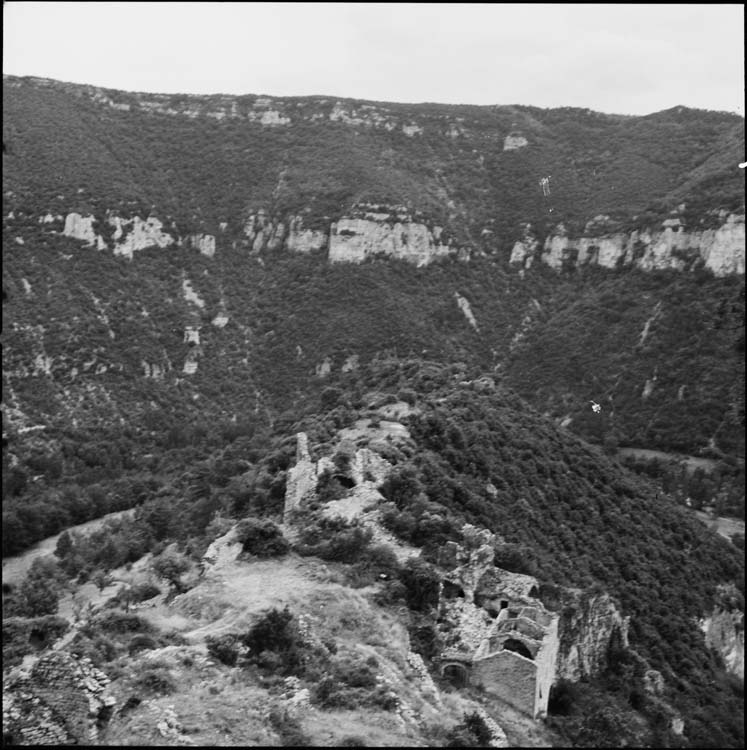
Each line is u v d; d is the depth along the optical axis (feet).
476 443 294.87
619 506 333.21
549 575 217.36
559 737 161.17
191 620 154.10
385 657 149.28
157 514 317.42
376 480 228.43
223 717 121.29
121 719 119.14
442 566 188.85
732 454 526.16
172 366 619.26
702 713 234.17
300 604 157.28
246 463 338.95
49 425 485.97
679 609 283.38
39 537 367.66
